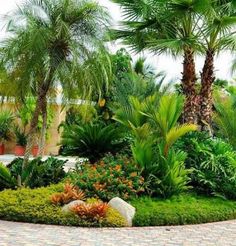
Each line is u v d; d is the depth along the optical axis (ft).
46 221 25.71
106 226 25.58
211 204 30.96
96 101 44.68
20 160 36.68
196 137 36.50
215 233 25.23
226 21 41.91
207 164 33.94
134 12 44.78
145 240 22.93
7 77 32.73
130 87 44.45
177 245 22.20
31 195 28.50
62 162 36.29
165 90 45.55
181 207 28.84
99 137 38.75
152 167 31.81
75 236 23.13
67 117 59.98
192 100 43.93
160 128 32.63
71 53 31.60
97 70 32.35
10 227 24.72
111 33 36.76
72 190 28.12
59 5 32.42
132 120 36.42
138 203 29.55
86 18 32.27
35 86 33.99
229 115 43.29
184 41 41.63
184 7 40.83
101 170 31.37
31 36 30.58
